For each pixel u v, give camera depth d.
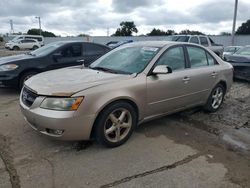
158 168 3.45
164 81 4.39
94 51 8.43
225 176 3.32
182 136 4.47
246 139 4.45
